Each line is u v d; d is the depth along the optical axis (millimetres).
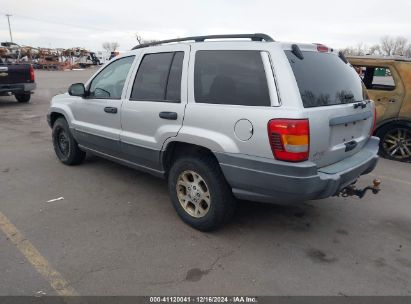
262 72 3154
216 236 3678
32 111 11984
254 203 4445
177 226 3871
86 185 5004
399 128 6555
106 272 3064
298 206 4418
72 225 3863
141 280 2973
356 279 3043
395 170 6059
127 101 4336
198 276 3039
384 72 6770
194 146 3645
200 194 3670
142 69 4254
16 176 5344
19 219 3979
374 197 4805
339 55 4008
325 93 3332
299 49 3275
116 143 4582
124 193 4746
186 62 3730
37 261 3199
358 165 3498
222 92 3383
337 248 3518
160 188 4934
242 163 3191
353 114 3545
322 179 3070
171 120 3756
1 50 31391
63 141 5852
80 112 5207
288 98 2990
